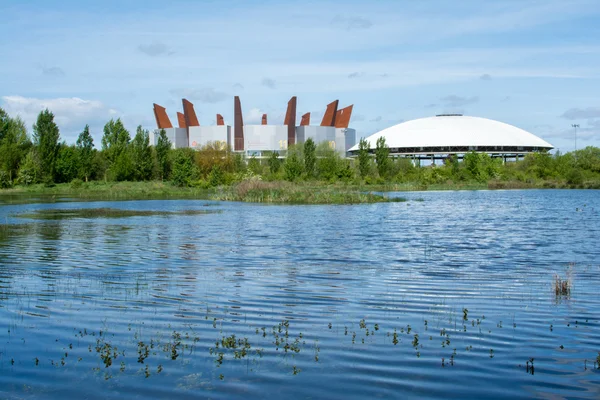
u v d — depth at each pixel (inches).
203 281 567.8
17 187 3112.7
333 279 580.4
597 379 313.4
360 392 298.0
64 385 306.7
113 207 1768.0
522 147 5521.7
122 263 682.8
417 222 1228.5
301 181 2950.3
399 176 3390.7
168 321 421.1
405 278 587.2
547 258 727.7
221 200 2142.0
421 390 300.5
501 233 1017.5
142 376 318.0
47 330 398.6
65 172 3447.3
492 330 399.9
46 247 831.7
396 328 405.1
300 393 296.7
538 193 2593.5
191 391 299.0
